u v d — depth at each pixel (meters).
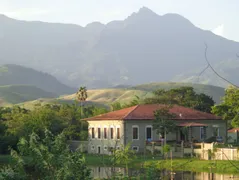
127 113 94.00
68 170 26.36
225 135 96.81
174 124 88.88
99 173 63.47
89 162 77.94
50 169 27.09
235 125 81.69
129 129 91.62
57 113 125.06
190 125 89.44
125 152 37.91
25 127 100.25
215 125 96.00
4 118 123.88
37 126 100.56
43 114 112.50
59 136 28.25
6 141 94.94
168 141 89.06
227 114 84.44
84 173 27.14
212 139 92.12
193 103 123.38
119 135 92.44
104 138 96.81
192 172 65.56
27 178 27.14
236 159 70.38
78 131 120.31
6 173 26.59
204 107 124.12
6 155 88.56
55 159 27.11
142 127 92.50
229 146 76.81
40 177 27.16
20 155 27.70
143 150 90.88
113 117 95.06
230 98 83.44
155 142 87.19
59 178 26.16
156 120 89.56
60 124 113.56
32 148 27.34
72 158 27.31
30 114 117.06
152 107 97.31
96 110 137.75
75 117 125.00
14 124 107.12
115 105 142.12
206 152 75.31
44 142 28.09
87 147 102.56
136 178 30.36
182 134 92.50
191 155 77.75
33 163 27.52
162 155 78.75
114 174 31.28
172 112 96.06
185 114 95.75
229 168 65.44
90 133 101.69
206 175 62.50
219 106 84.44
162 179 34.81
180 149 79.44
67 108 139.38
